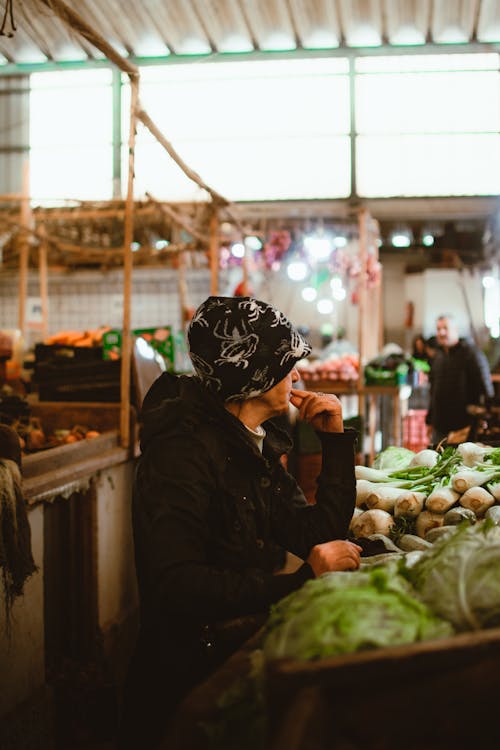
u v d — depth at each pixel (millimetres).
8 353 6043
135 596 4703
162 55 10273
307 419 2074
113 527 4328
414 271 13031
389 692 948
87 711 3350
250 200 10930
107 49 3789
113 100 10930
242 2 9148
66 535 3945
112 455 4258
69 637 3904
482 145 10641
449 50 10109
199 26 9633
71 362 4980
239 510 1789
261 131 10852
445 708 938
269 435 2039
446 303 12609
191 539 1644
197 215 8312
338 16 9523
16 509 2727
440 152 10703
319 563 1629
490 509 2236
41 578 3293
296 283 11922
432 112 10648
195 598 1560
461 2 9109
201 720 1253
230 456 1803
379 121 10719
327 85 10695
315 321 11977
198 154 10969
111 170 10992
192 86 10852
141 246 10688
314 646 1146
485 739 938
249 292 9305
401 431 8414
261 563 1851
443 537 1420
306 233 9688
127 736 1791
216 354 1769
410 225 12406
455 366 6926
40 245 9047
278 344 1788
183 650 1756
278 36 9992
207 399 1820
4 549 2664
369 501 2428
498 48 10031
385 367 7801
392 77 10617
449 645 959
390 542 2209
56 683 3457
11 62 10109
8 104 11117
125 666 4215
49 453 3551
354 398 8562
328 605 1206
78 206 8539
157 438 1764
